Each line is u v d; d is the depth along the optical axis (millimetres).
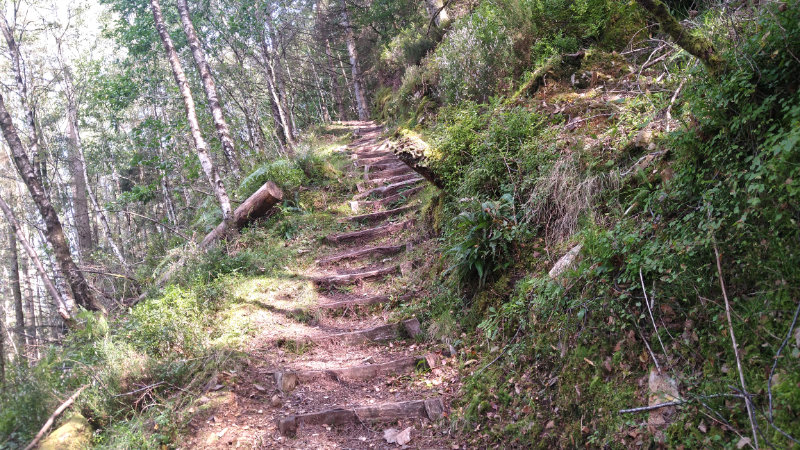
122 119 16625
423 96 11203
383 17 19203
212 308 5605
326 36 20812
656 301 3010
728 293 2701
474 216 4762
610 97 5289
